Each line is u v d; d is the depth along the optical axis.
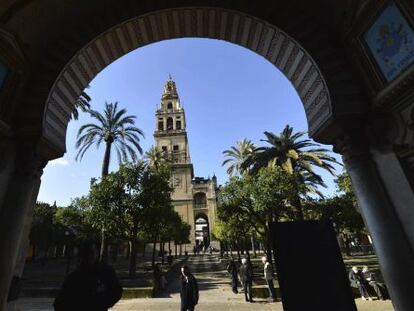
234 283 13.70
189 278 7.67
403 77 3.99
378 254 4.38
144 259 41.25
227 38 6.80
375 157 4.67
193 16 6.28
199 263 35.12
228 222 21.83
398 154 4.34
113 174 18.28
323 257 3.30
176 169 65.12
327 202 24.25
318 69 5.29
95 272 3.03
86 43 5.86
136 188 18.14
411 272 4.00
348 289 3.18
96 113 24.17
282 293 3.14
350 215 23.92
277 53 6.43
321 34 5.57
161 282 15.16
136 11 6.04
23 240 5.08
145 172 18.78
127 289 13.04
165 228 24.92
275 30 5.88
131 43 6.56
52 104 5.51
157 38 6.67
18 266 4.97
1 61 4.69
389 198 4.43
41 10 5.17
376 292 10.81
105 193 17.50
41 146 5.23
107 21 6.01
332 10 5.42
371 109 4.82
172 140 68.56
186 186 64.06
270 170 17.95
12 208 4.73
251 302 11.10
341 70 5.20
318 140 5.68
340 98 4.96
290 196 17.03
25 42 5.20
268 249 17.73
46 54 5.70
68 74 5.87
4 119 4.86
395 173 4.36
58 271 27.42
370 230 4.51
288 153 19.92
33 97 5.29
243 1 6.00
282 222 3.49
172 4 6.05
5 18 4.62
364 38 4.75
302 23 5.73
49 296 13.43
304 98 6.14
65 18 5.78
